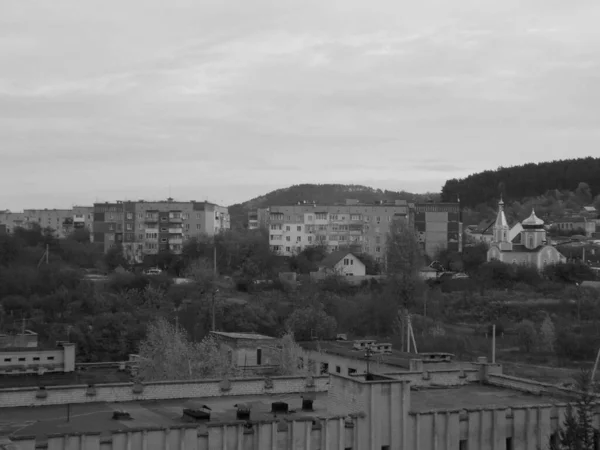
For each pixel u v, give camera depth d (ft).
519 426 153.17
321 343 278.05
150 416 151.33
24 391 159.22
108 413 153.58
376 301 484.74
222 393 174.09
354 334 453.17
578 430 140.77
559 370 360.48
